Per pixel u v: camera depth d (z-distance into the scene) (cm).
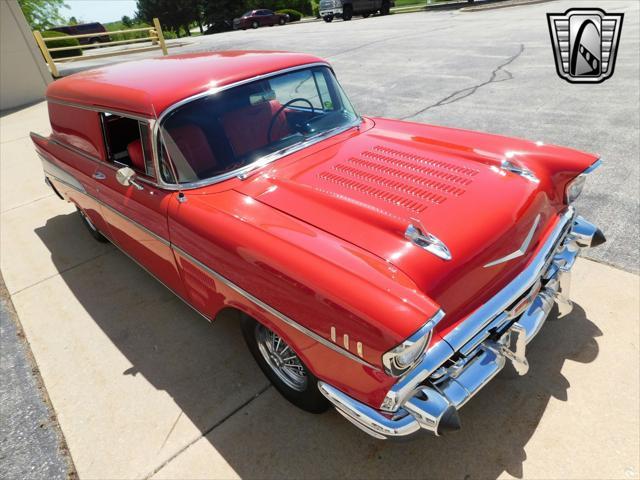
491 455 232
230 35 2672
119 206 334
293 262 207
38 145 464
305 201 248
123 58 2025
